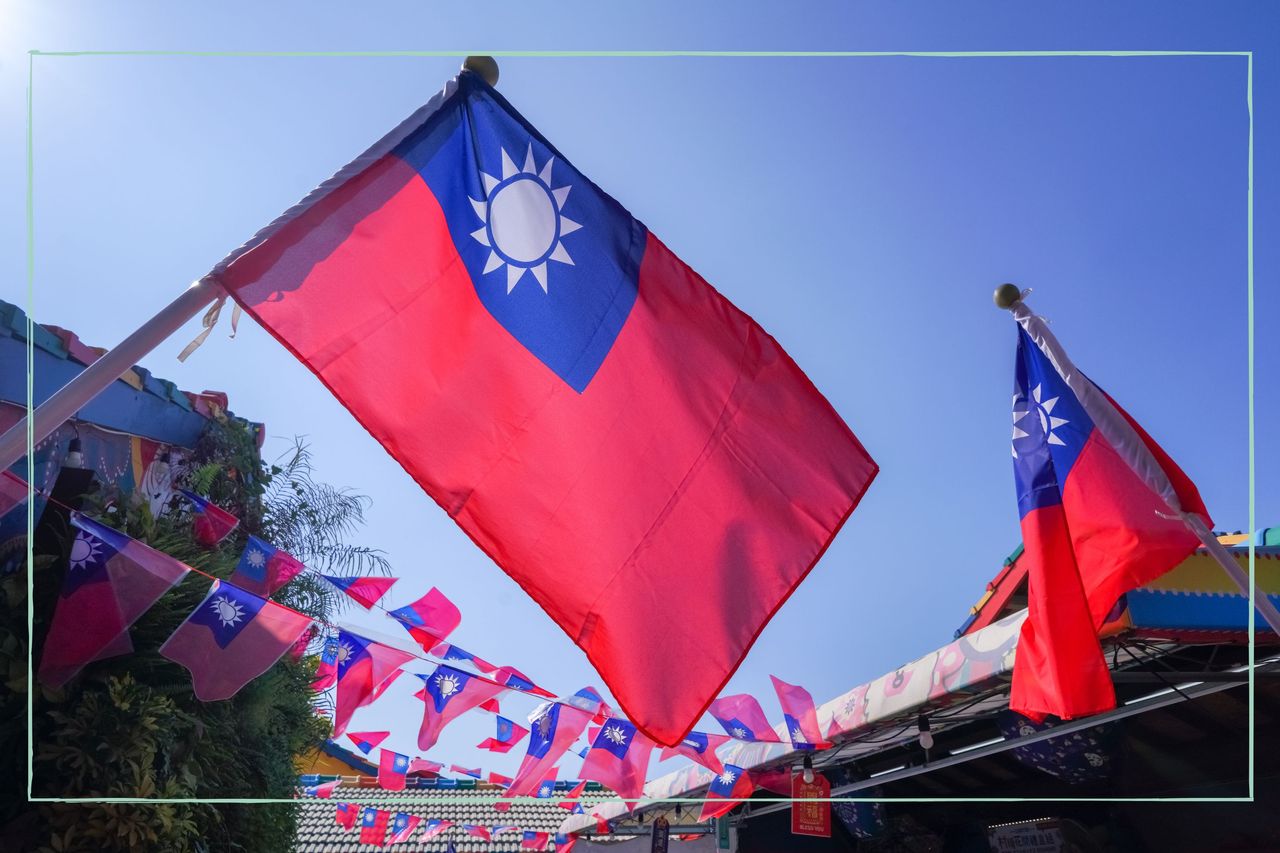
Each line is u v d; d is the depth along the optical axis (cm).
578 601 376
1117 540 591
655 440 396
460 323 382
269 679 675
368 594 631
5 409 593
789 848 1230
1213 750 834
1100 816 957
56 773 498
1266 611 541
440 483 365
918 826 1126
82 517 510
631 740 700
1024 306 623
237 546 863
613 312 404
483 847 1596
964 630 872
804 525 397
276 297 348
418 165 390
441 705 601
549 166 413
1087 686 570
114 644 507
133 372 757
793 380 408
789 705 749
